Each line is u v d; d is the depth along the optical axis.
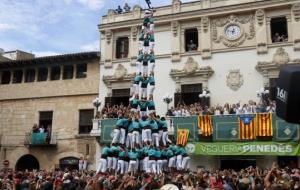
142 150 18.23
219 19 29.06
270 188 8.33
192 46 29.84
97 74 32.72
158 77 30.25
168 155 18.84
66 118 33.03
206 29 29.20
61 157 32.25
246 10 28.00
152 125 18.56
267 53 27.22
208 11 29.09
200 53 29.12
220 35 28.83
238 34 28.25
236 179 16.16
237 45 28.17
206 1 29.41
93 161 30.75
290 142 23.34
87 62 33.41
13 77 36.28
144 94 19.28
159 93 29.92
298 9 26.59
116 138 18.56
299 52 26.31
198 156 26.77
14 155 34.25
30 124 34.44
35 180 16.52
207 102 27.73
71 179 14.89
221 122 25.31
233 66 28.03
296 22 26.64
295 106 2.78
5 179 16.52
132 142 18.38
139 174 16.64
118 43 32.59
